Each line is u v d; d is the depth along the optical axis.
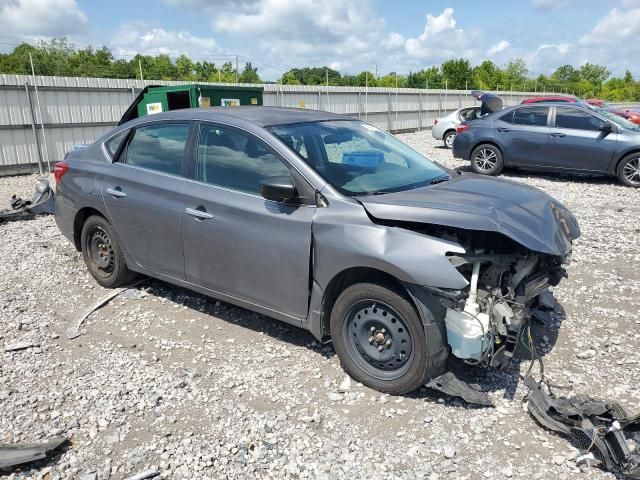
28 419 3.31
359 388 3.63
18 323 4.61
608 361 3.99
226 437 3.15
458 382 3.40
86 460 2.97
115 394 3.57
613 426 2.91
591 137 11.37
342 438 3.14
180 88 12.11
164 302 5.06
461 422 3.28
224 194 4.13
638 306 4.95
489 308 3.38
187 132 4.51
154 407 3.44
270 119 4.32
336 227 3.55
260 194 3.97
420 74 73.94
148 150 4.82
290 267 3.78
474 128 12.73
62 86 15.08
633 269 5.93
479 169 12.79
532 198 3.98
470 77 73.69
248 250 3.98
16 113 14.23
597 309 4.89
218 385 3.69
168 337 4.39
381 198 3.62
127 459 2.97
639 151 10.99
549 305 4.31
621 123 11.40
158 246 4.65
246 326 4.57
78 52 58.62
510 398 3.52
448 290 3.17
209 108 4.73
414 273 3.21
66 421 3.30
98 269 5.43
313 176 3.76
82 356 4.09
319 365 3.94
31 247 6.75
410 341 3.41
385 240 3.37
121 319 4.72
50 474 2.87
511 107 12.52
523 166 12.29
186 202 4.34
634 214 8.66
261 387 3.66
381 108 27.31
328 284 3.63
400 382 3.46
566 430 3.09
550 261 4.04
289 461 2.96
